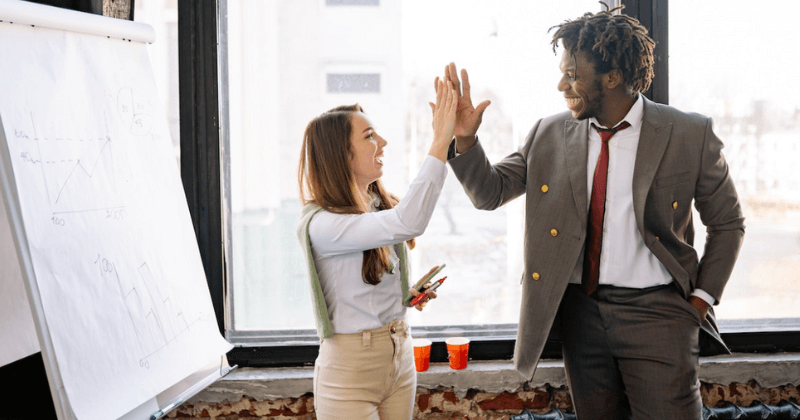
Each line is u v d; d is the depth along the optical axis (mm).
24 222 1228
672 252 1670
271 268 2088
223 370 1762
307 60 2043
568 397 2049
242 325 2102
